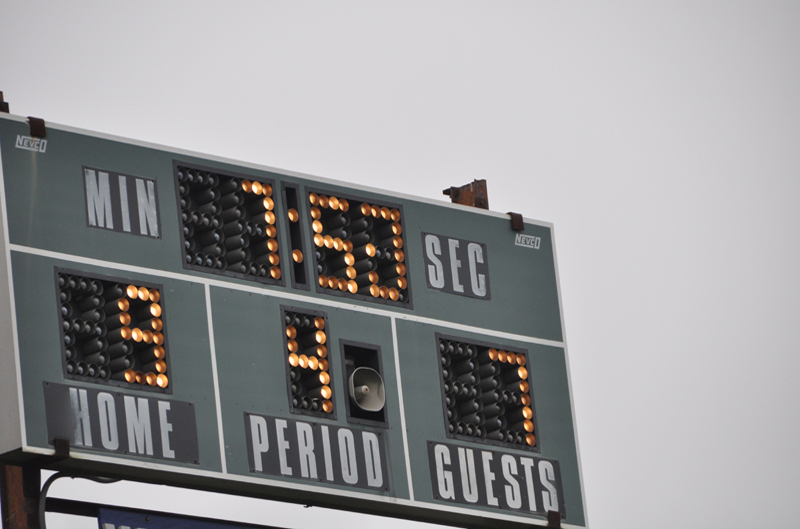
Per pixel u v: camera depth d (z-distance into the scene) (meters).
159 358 47.00
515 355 53.97
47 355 45.06
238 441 47.56
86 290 46.34
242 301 48.94
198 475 46.50
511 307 54.38
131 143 48.50
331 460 49.06
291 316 49.78
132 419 45.91
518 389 53.62
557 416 54.19
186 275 48.19
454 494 51.09
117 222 47.47
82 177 47.22
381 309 51.69
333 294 50.88
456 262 53.75
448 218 54.19
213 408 47.44
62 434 44.59
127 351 46.47
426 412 51.47
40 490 45.16
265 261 49.91
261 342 48.88
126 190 47.91
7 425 44.31
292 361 49.28
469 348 53.16
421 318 52.38
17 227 45.72
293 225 50.97
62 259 46.16
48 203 46.41
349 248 51.94
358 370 50.50
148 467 45.72
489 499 51.78
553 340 54.94
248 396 48.09
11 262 45.28
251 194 50.25
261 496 48.28
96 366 46.09
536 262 55.50
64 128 47.34
